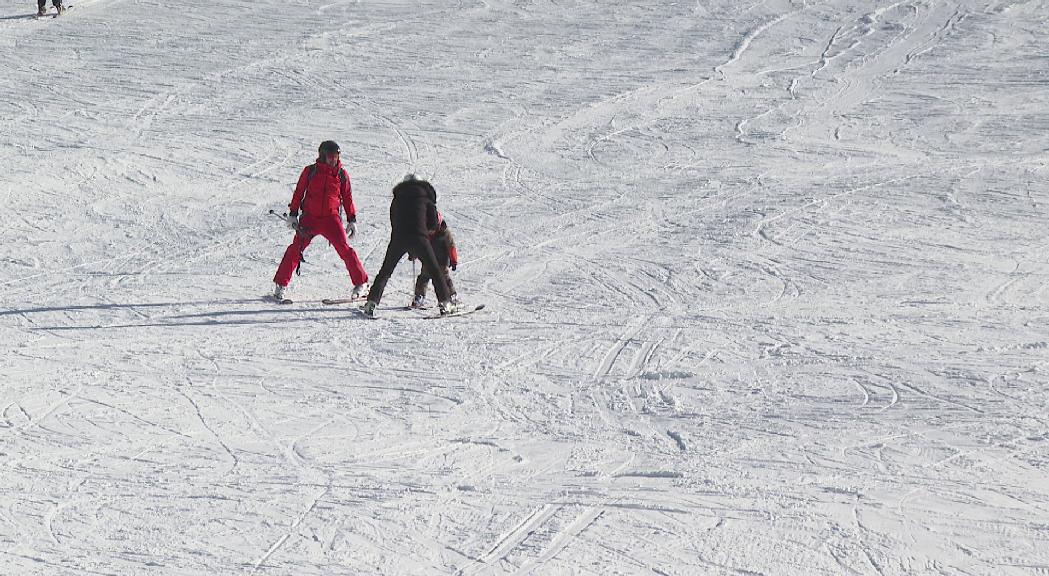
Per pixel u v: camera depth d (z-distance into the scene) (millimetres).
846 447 12438
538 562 10008
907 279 20016
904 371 14922
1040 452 12062
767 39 55812
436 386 14992
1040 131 36406
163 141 35375
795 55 52719
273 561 10094
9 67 48281
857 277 20266
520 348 16609
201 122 38938
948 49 52875
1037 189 27547
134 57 50906
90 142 34844
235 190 29719
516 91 44969
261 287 20500
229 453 12680
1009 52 51719
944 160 32375
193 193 29234
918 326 17078
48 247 23562
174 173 31312
